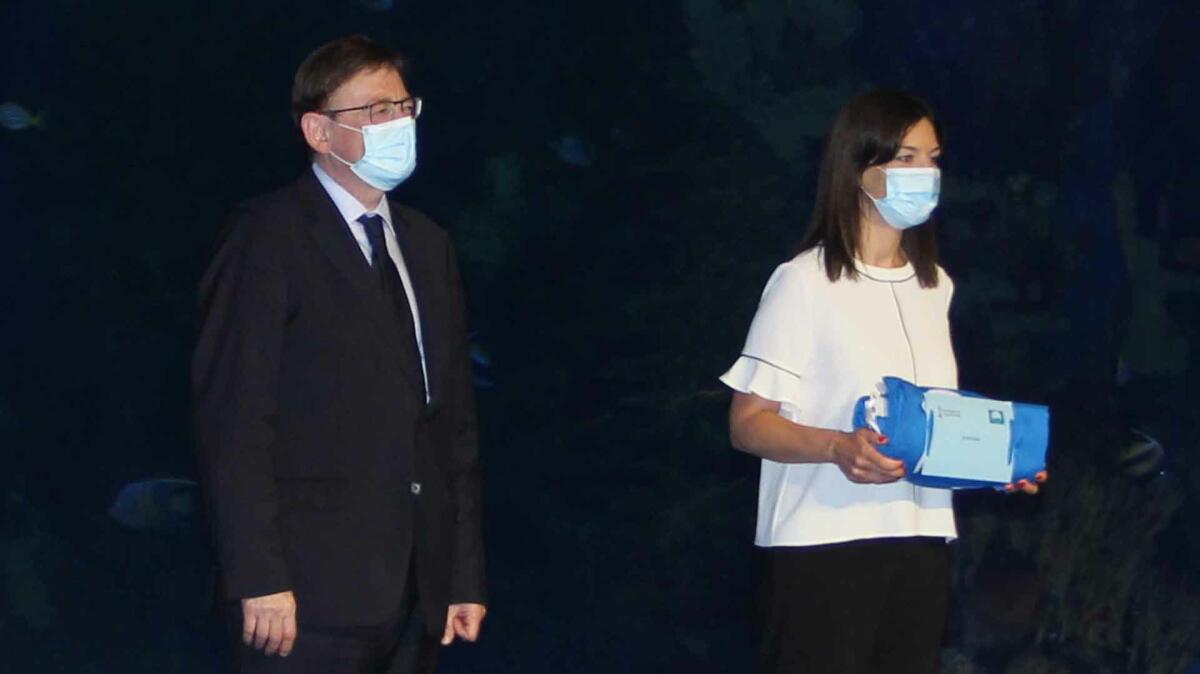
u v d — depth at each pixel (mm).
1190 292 28406
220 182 37375
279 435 9266
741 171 29297
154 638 27859
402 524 9430
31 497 32969
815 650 9367
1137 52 26609
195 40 37375
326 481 9266
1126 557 17328
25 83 37375
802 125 28594
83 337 35375
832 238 9422
